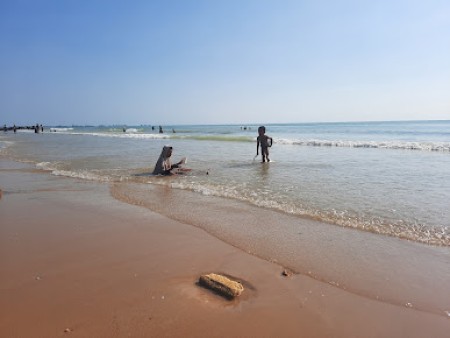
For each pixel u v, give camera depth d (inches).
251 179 421.7
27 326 118.2
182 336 113.3
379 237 209.2
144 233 222.7
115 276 158.9
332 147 919.0
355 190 343.9
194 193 350.0
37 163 642.2
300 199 308.5
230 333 115.4
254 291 145.6
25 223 247.6
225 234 217.9
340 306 133.3
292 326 119.9
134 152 853.8
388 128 2596.0
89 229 232.1
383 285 149.6
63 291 143.9
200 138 1445.6
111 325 119.0
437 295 140.7
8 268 168.6
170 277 157.9
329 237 210.1
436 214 254.2
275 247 194.7
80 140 1517.0
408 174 442.6
